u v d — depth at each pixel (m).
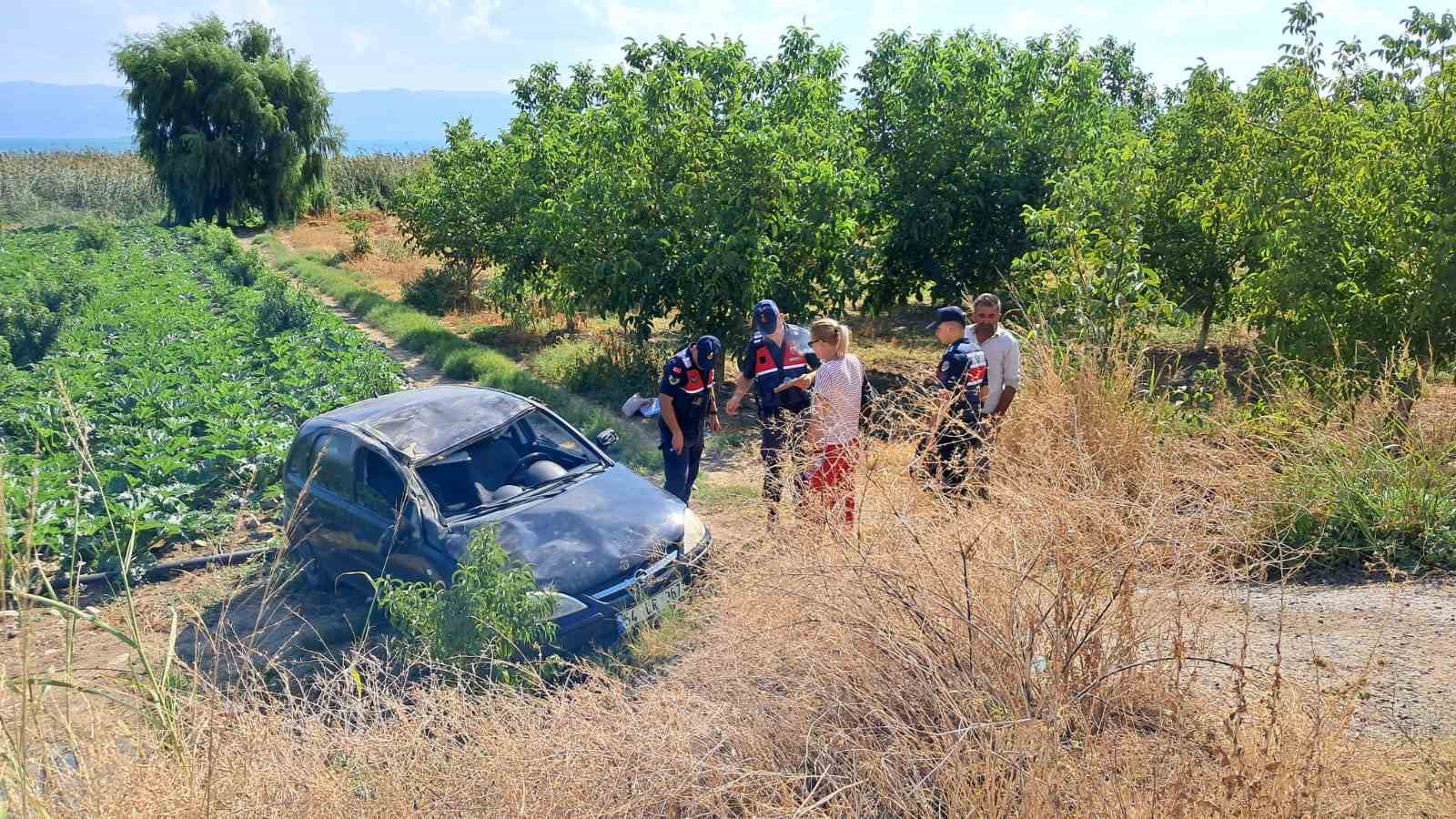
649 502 6.23
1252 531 4.75
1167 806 2.89
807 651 3.69
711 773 3.25
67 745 3.36
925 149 14.21
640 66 14.05
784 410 6.79
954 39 14.57
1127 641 3.54
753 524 4.82
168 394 11.38
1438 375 8.94
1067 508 3.73
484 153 21.16
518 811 3.10
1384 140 9.02
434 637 4.53
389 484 6.19
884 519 3.99
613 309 12.72
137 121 46.16
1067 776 3.01
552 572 5.37
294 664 5.52
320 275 27.12
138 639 3.40
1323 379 8.20
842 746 3.36
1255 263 12.34
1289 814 2.83
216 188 46.22
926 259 14.50
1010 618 3.44
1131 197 9.65
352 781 3.36
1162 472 4.41
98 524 7.40
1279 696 3.44
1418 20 8.68
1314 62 10.50
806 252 12.34
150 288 21.12
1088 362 7.15
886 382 13.12
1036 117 13.86
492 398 7.06
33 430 10.40
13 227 44.25
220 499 8.87
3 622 6.33
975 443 6.11
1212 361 13.81
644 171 12.55
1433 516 5.61
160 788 3.05
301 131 48.81
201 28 47.25
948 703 3.32
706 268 12.02
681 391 7.42
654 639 4.96
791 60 14.29
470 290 22.70
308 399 11.56
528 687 4.37
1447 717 3.72
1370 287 8.75
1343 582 5.32
